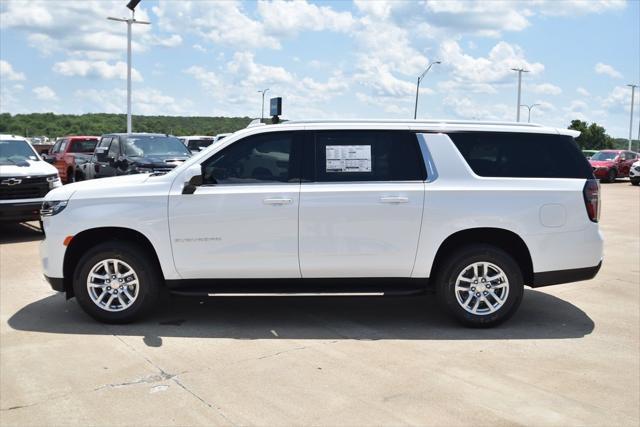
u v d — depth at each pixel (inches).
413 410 159.6
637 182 1127.6
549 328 232.7
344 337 219.6
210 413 157.0
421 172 228.1
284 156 229.5
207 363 192.4
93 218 226.1
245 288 229.5
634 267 352.5
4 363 191.3
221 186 226.5
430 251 225.6
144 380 178.2
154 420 153.0
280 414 156.7
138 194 227.1
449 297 227.9
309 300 271.1
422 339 218.2
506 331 228.5
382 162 229.0
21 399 165.0
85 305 229.8
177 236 225.3
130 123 1146.7
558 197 227.1
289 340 215.6
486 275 228.8
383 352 203.9
